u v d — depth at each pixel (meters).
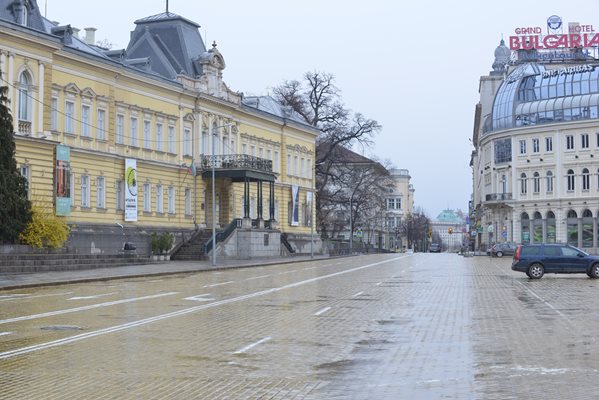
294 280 37.62
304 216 90.81
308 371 12.33
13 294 28.30
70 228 46.78
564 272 39.06
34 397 10.36
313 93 95.88
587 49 114.38
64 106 50.31
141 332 17.11
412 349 14.61
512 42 114.50
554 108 103.19
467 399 10.11
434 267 55.22
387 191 109.44
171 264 53.56
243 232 67.88
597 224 98.62
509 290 30.36
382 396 10.37
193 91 65.38
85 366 12.76
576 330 17.27
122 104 56.56
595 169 98.94
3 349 14.57
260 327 18.08
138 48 68.25
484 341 15.58
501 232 110.62
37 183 46.31
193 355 13.93
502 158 109.50
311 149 92.62
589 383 11.03
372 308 22.78
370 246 127.62
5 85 43.97
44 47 47.12
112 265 48.03
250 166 68.56
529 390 10.59
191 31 71.25
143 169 59.12
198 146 66.75
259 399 10.23
